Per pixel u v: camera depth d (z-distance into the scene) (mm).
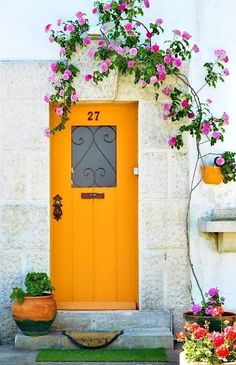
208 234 7559
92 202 7797
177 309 7527
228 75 7613
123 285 7758
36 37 7598
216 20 7660
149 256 7531
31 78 7543
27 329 7164
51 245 7742
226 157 7477
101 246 7785
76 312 7512
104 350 7121
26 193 7527
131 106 7805
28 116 7547
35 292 7152
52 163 7785
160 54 7363
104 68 7375
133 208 7785
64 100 7500
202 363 5664
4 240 7500
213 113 7598
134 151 7801
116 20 7426
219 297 7191
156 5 7613
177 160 7559
